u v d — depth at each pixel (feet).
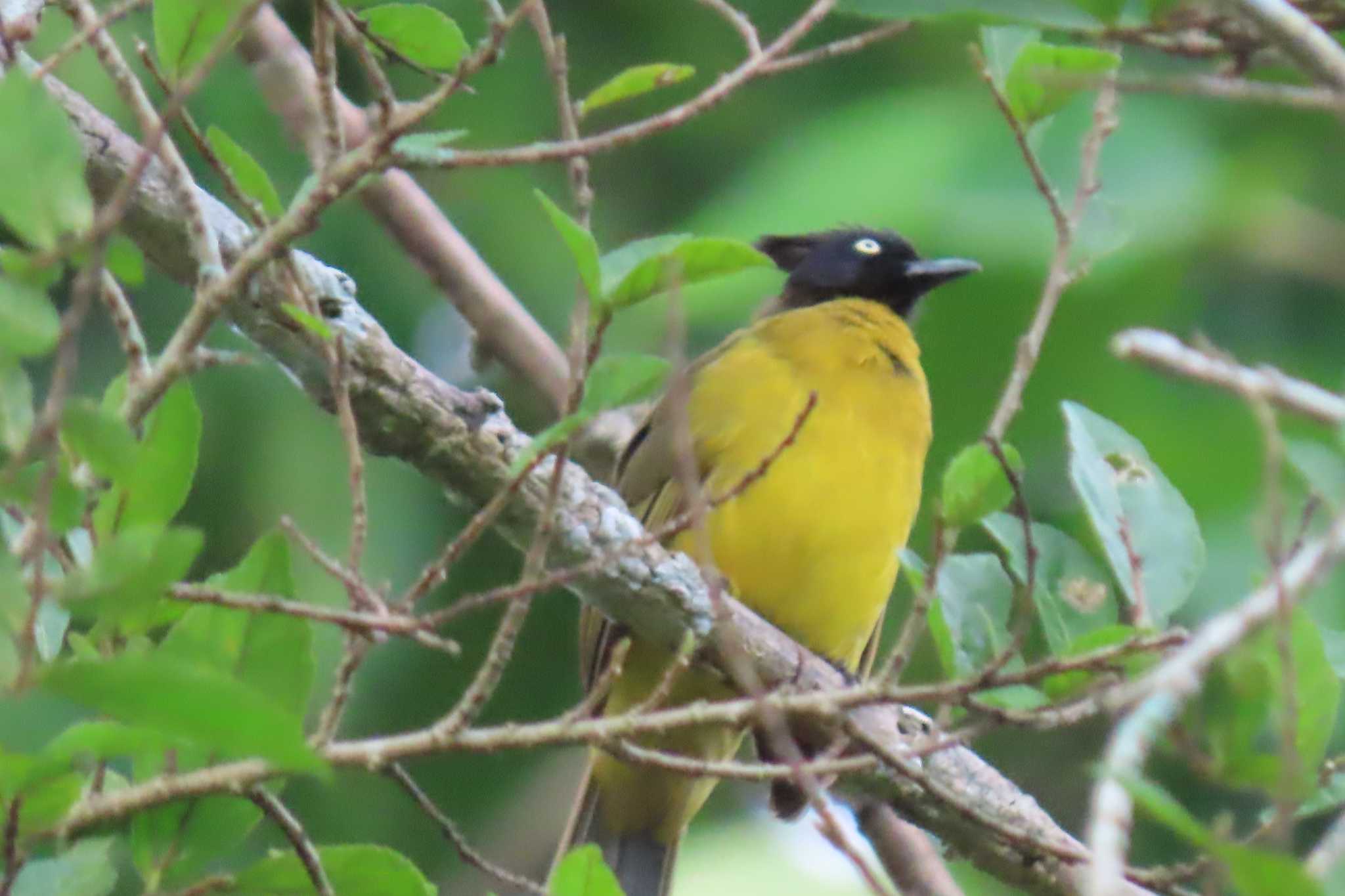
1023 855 26.43
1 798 17.76
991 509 21.65
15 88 16.89
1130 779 14.82
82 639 18.88
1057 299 24.03
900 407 33.22
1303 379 40.42
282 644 18.99
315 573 37.91
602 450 35.76
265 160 39.32
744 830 40.09
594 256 19.75
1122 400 39.96
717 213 41.60
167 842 19.38
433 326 41.04
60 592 16.16
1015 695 21.59
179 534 16.22
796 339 33.65
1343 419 16.37
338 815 42.22
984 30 24.54
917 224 40.06
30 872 19.79
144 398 18.13
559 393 33.42
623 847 32.78
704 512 20.29
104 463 17.02
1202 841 15.01
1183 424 39.47
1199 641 16.07
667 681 20.20
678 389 19.69
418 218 33.27
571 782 44.93
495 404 25.64
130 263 19.08
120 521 18.34
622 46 45.06
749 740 38.73
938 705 23.54
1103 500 23.17
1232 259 40.57
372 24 21.61
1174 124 41.09
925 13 20.47
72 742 17.30
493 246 41.96
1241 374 16.39
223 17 19.10
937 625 22.54
